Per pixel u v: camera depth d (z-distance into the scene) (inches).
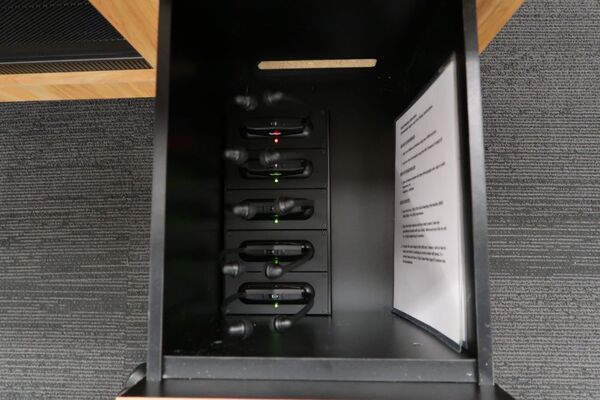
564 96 46.0
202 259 23.4
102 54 32.4
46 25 27.5
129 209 47.8
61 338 46.1
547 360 42.7
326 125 30.1
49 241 47.8
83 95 44.3
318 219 29.3
